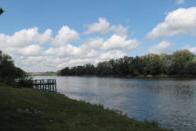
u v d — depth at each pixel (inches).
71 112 754.8
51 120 604.4
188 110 1700.3
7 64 2428.6
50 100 956.6
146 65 7367.1
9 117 576.4
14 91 1092.5
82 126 576.7
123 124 657.6
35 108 733.3
